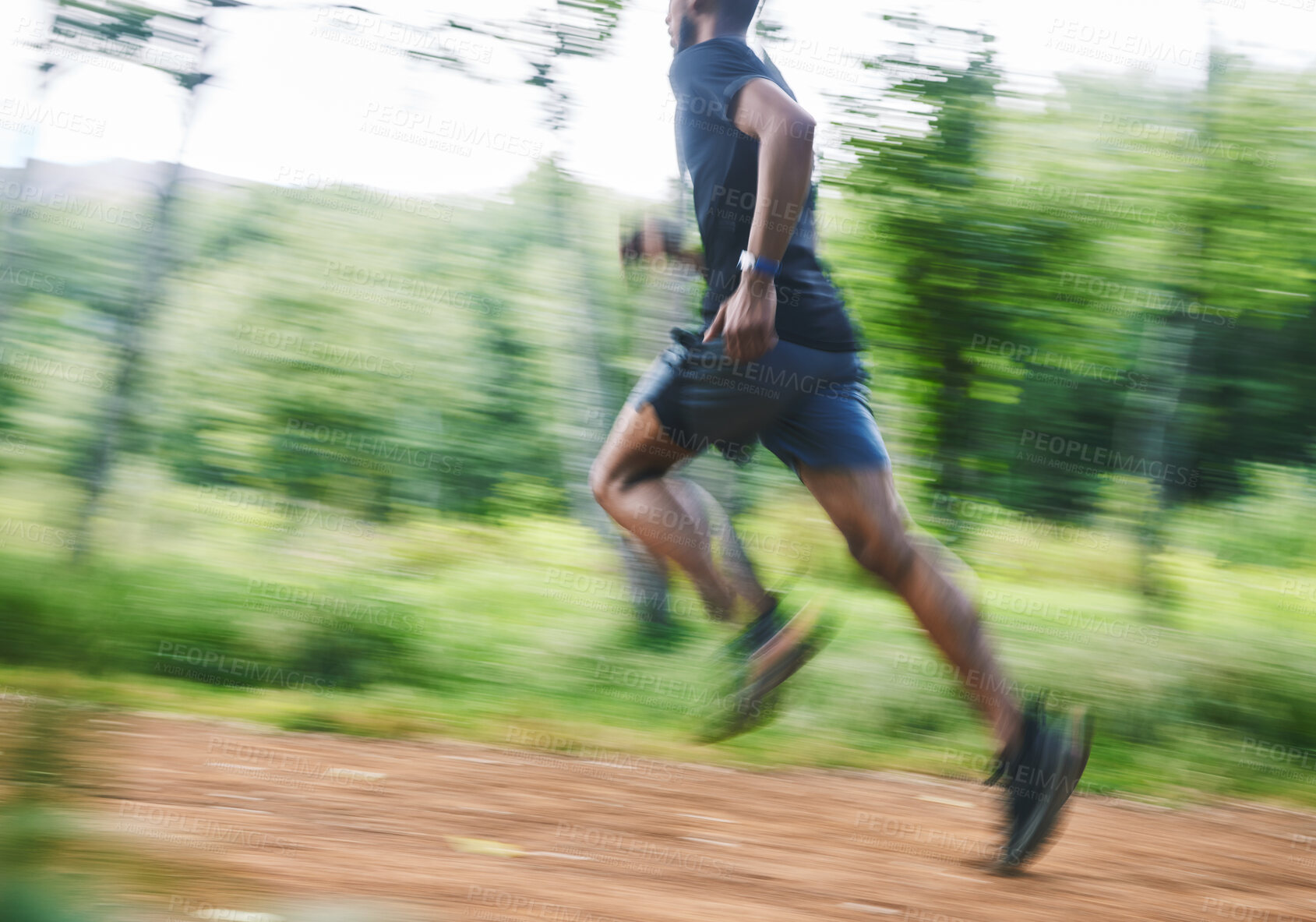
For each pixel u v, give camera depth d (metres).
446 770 2.88
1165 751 3.91
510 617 4.54
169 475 4.91
